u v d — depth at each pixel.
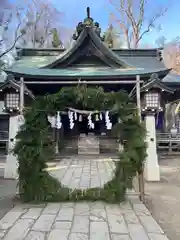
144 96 7.64
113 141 15.56
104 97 5.51
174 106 15.50
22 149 5.27
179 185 7.11
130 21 26.88
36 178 5.24
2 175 8.49
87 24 11.69
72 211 4.70
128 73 10.35
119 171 5.33
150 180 7.63
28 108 5.50
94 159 12.40
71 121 5.73
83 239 3.50
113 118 7.48
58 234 3.67
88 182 7.47
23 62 14.05
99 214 4.54
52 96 5.54
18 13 25.95
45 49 15.54
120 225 4.03
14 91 7.69
